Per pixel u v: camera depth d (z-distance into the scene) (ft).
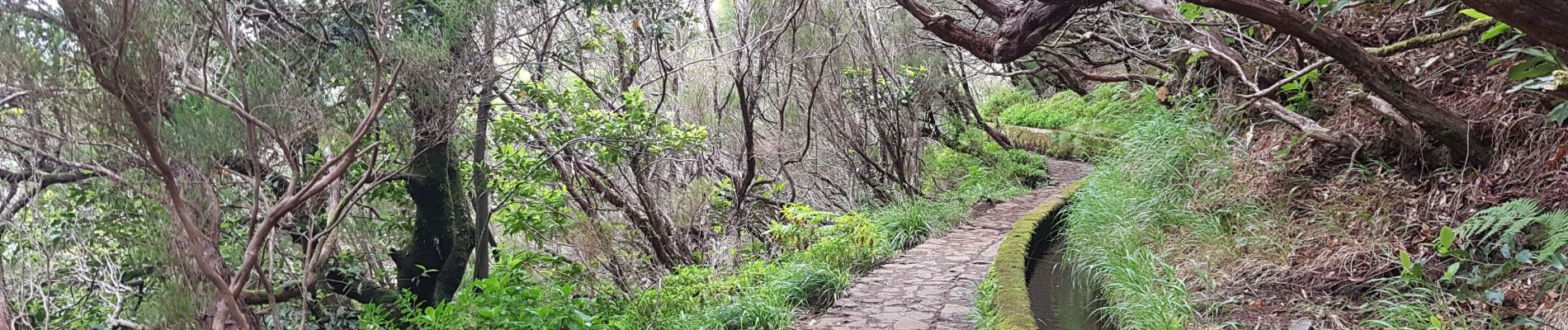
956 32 12.74
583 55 25.12
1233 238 17.35
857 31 29.01
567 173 23.81
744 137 27.43
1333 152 18.63
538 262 22.50
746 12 25.88
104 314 16.51
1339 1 10.08
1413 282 13.32
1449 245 12.56
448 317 15.48
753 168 26.84
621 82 26.53
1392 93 14.97
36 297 14.80
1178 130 22.16
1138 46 30.01
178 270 11.51
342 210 16.78
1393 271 14.10
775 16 25.71
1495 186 14.53
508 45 19.80
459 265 19.99
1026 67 42.04
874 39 30.01
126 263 14.75
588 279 22.56
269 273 15.42
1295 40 17.29
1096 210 21.34
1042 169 36.19
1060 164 39.40
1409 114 15.16
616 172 26.71
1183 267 16.74
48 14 9.55
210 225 12.26
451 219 19.85
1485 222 13.08
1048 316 16.57
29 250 14.35
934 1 28.91
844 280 18.75
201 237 11.75
